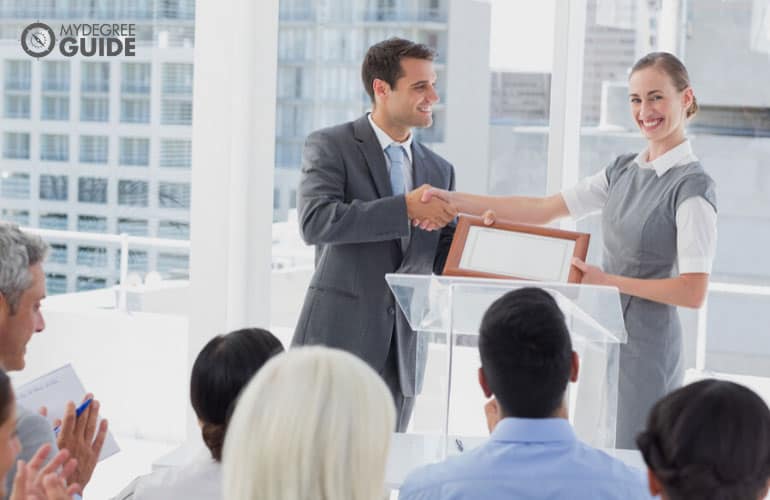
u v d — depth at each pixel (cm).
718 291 412
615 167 331
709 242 303
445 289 229
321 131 348
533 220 337
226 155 416
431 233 345
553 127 403
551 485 170
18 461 177
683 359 316
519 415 177
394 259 344
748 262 407
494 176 416
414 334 348
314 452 129
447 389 229
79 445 216
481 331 180
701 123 407
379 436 133
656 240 310
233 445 133
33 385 223
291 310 447
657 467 130
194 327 425
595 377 234
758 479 128
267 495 130
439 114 416
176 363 494
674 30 402
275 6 419
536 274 275
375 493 133
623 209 319
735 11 398
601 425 235
